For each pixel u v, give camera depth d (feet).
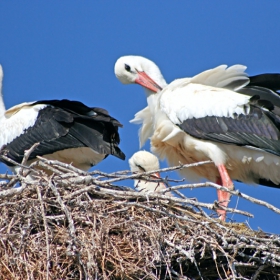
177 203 41.91
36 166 47.32
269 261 40.63
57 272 39.01
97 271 38.42
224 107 49.78
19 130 49.90
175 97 51.16
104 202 41.39
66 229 39.88
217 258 41.24
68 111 48.88
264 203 40.65
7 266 38.70
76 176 42.14
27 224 39.83
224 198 48.93
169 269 39.96
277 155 48.29
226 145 49.60
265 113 49.11
